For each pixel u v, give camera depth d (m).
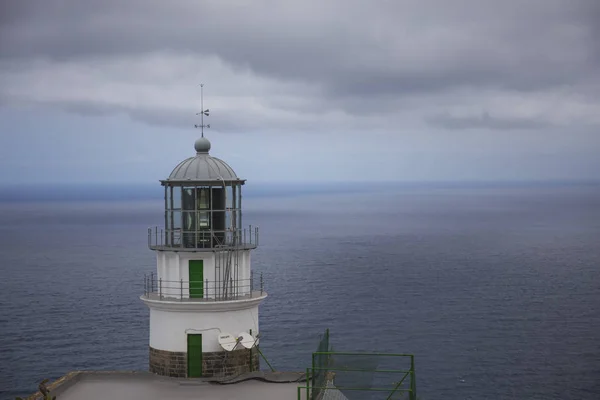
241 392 42.09
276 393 41.94
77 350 84.75
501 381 74.69
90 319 102.94
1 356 82.19
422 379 74.31
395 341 89.94
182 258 43.75
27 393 70.38
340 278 146.25
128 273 154.00
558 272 157.12
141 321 101.31
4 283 140.62
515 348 87.44
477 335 94.06
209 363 43.59
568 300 121.00
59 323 100.31
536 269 162.38
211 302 42.94
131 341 89.19
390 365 79.00
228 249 43.78
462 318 104.94
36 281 143.12
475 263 174.25
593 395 71.25
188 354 43.62
